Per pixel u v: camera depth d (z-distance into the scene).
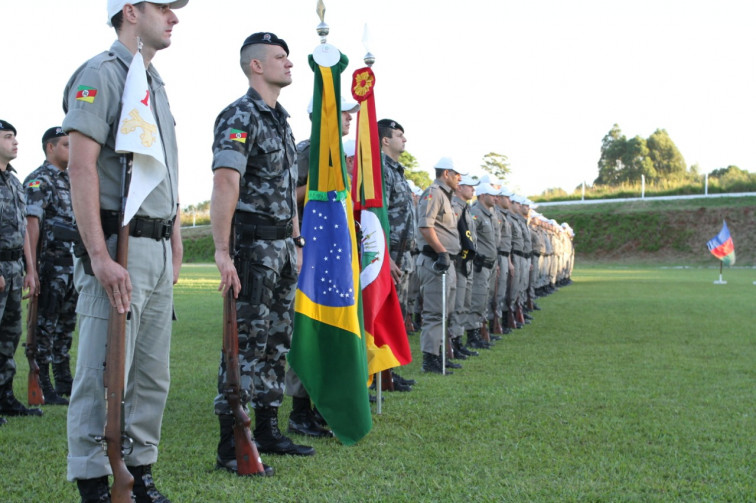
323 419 5.17
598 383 6.71
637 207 47.88
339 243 4.85
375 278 5.59
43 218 5.88
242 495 3.60
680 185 54.00
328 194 4.93
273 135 4.20
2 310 5.16
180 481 3.82
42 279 5.95
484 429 4.99
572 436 4.82
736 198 47.16
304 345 4.70
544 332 10.83
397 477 3.94
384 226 5.75
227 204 3.95
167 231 3.27
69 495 3.58
